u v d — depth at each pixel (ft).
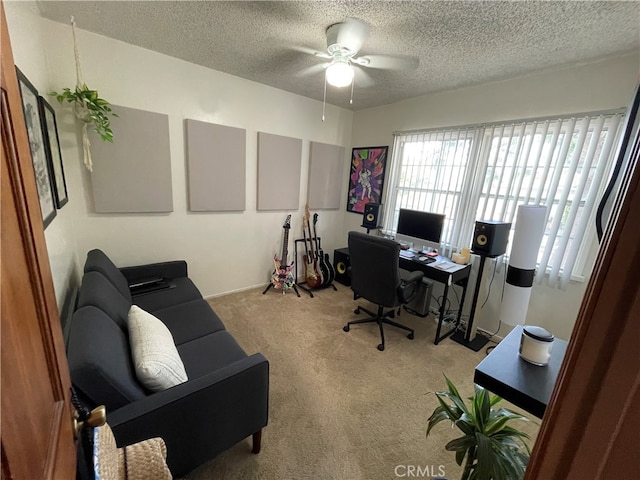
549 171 7.14
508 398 3.27
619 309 1.01
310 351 7.32
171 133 8.14
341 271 12.01
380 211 11.08
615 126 6.12
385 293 7.55
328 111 11.52
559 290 7.16
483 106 8.31
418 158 10.12
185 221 8.96
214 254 9.80
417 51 6.42
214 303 9.61
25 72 4.58
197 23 5.88
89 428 2.20
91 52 6.63
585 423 1.12
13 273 1.31
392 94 9.67
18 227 1.41
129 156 7.54
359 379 6.40
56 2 5.30
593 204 6.52
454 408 3.49
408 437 5.03
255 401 4.11
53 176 5.16
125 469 2.59
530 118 7.30
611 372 1.03
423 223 9.39
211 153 8.85
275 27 5.83
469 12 4.90
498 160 8.05
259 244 10.84
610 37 5.37
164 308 6.47
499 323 8.39
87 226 7.38
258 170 10.06
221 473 4.23
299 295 10.67
